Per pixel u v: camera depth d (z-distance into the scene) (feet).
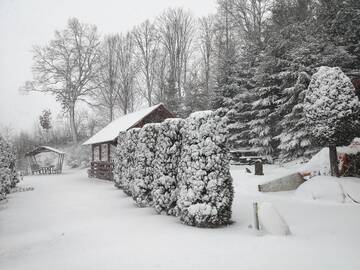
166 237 20.10
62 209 33.40
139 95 150.00
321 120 33.42
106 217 27.94
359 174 35.06
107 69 143.64
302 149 63.93
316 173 38.01
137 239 19.92
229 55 97.25
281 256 15.80
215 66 122.11
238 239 19.20
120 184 48.60
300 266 14.47
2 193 41.52
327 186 32.71
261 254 16.20
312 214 26.04
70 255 17.70
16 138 144.15
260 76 74.95
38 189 54.13
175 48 143.64
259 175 46.42
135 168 34.47
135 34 146.82
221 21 127.65
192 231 21.70
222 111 86.33
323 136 33.58
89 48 140.56
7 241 21.76
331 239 18.72
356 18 59.82
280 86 71.87
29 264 16.71
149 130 33.22
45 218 28.99
